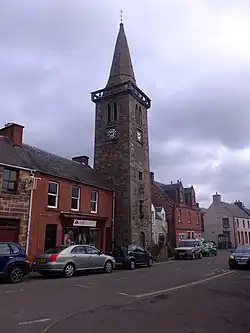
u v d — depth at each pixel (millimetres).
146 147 33844
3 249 13273
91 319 7242
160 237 41312
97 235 26500
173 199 47344
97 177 29844
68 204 23109
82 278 15062
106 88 33469
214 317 7539
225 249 58188
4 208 18156
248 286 12742
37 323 6891
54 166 24203
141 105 34469
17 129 22422
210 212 63469
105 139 32156
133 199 29328
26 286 12102
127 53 36656
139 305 8859
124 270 20062
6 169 18906
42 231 20359
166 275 16797
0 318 7234
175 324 6883
